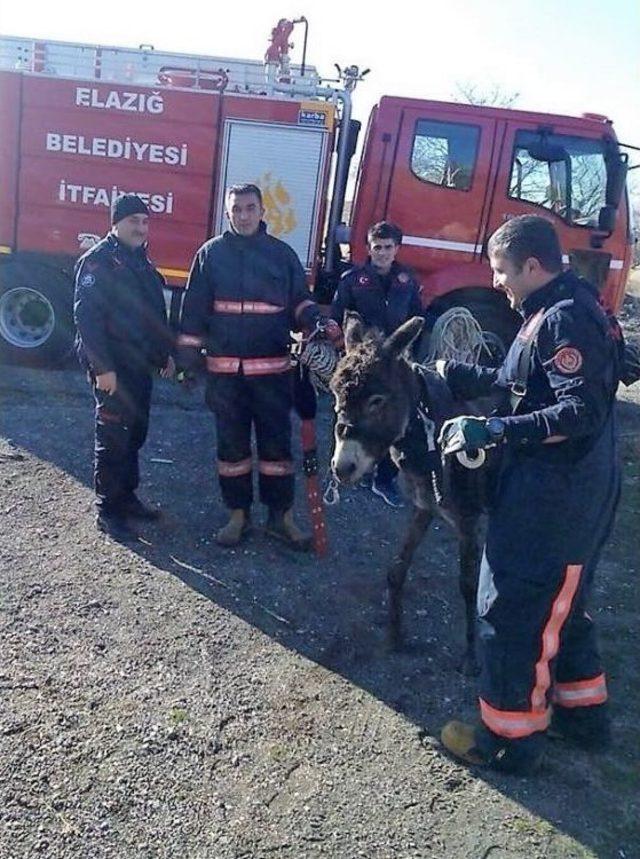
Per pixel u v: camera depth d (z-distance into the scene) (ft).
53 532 16.66
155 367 16.87
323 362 15.10
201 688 12.18
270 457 16.46
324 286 28.94
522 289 10.02
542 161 26.20
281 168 27.66
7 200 28.73
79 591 14.52
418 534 13.19
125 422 16.30
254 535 17.43
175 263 28.55
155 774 10.35
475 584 12.77
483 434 9.38
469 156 26.27
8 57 28.30
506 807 10.29
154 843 9.30
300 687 12.43
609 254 26.78
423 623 14.60
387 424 11.92
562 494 9.87
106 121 27.89
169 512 18.17
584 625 11.23
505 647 10.31
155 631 13.55
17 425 22.79
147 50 28.19
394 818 9.98
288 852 9.34
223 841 9.41
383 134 26.32
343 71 27.91
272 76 27.91
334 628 14.20
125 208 15.75
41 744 10.65
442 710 12.14
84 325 15.44
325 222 28.50
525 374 9.98
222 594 14.94
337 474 11.86
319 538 16.78
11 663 12.29
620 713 12.42
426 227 26.66
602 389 9.45
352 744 11.25
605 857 9.64
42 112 28.02
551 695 10.84
